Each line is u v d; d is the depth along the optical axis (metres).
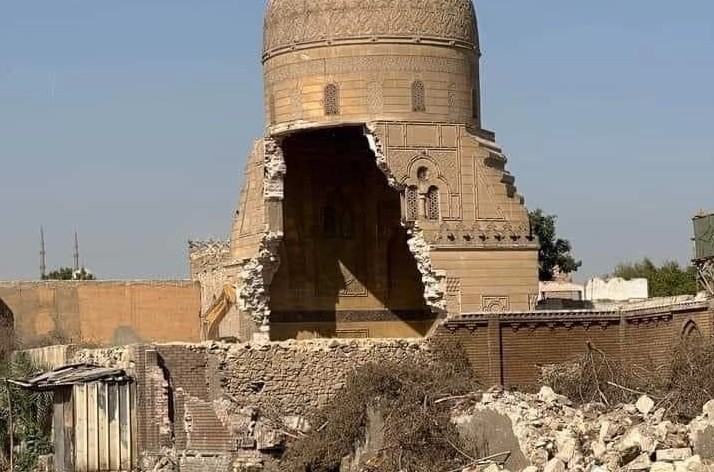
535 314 56.50
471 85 66.69
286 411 54.38
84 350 60.97
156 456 53.81
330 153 72.00
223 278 81.69
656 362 54.16
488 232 63.53
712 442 37.22
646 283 92.00
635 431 38.12
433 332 56.09
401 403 46.88
